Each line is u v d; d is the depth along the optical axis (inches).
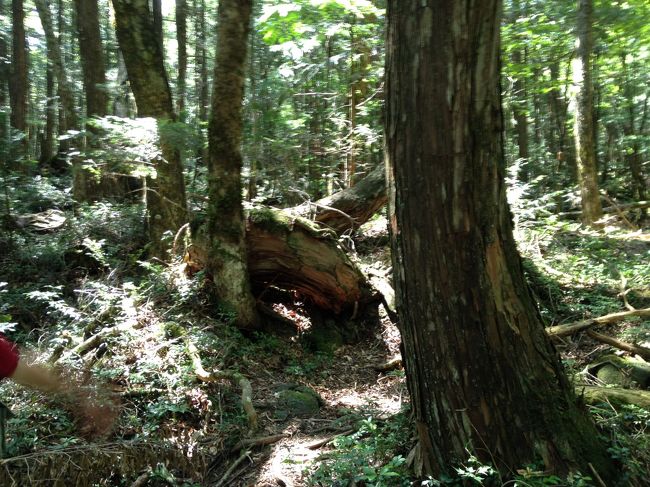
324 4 339.0
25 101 749.3
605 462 127.1
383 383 248.4
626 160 718.5
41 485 135.9
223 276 264.7
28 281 316.5
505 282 120.8
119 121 291.6
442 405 125.3
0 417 109.2
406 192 119.6
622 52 392.5
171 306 262.8
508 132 675.4
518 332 122.0
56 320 272.1
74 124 476.7
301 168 433.4
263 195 406.0
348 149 440.5
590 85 445.4
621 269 322.3
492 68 111.3
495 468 121.2
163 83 313.7
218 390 207.9
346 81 476.4
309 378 253.4
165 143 293.9
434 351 123.6
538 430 121.1
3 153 394.9
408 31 113.3
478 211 116.3
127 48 305.7
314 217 342.0
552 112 710.5
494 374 120.1
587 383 213.9
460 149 113.1
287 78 427.8
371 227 415.8
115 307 248.8
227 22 250.5
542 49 381.1
